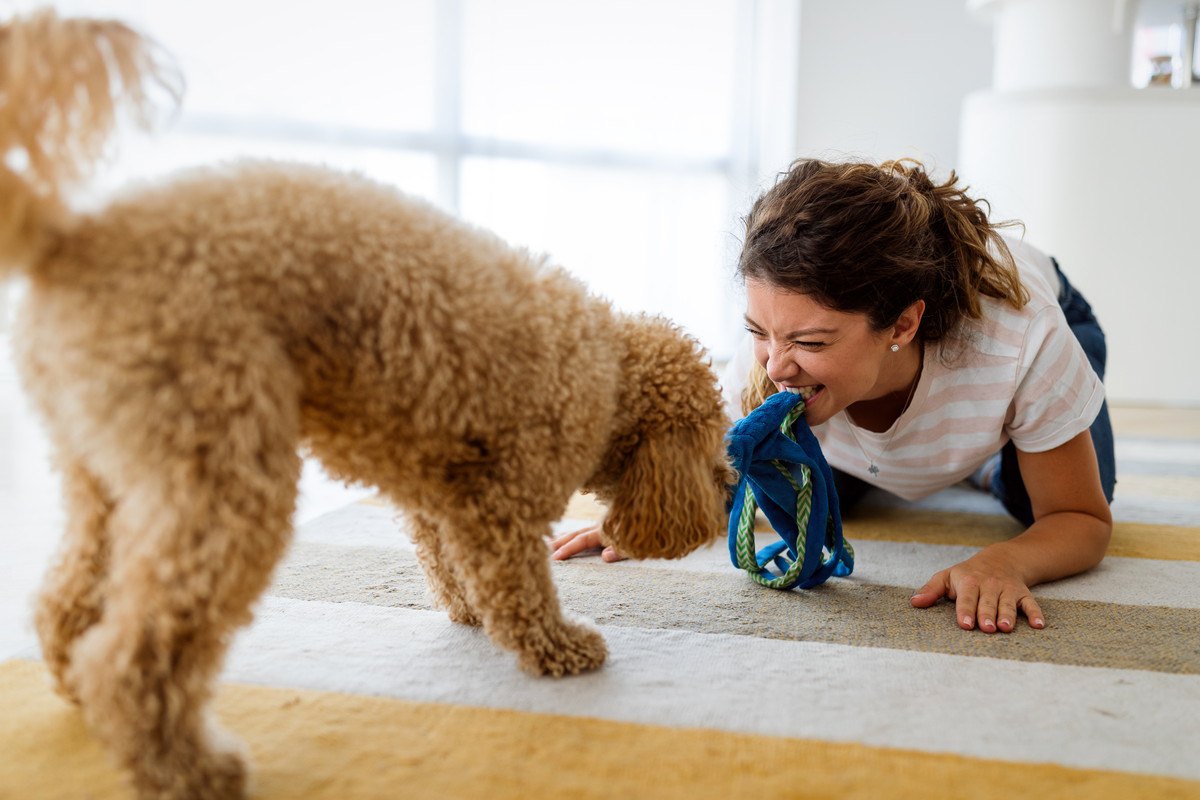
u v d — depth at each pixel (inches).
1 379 100.2
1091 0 105.1
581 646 32.3
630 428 31.9
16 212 22.5
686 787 25.4
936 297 41.9
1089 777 26.4
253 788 24.8
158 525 22.9
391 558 45.1
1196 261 106.0
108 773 25.3
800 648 35.3
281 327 24.8
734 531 42.6
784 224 39.1
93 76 23.9
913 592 42.4
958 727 29.1
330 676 31.6
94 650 23.5
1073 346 44.8
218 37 106.0
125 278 23.0
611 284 128.2
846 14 129.0
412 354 26.1
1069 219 106.4
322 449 28.4
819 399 41.2
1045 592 42.4
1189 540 51.9
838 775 26.2
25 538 48.8
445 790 25.0
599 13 124.6
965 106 114.2
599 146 125.8
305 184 26.8
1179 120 103.5
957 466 47.4
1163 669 33.8
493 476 28.8
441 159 118.2
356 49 113.0
